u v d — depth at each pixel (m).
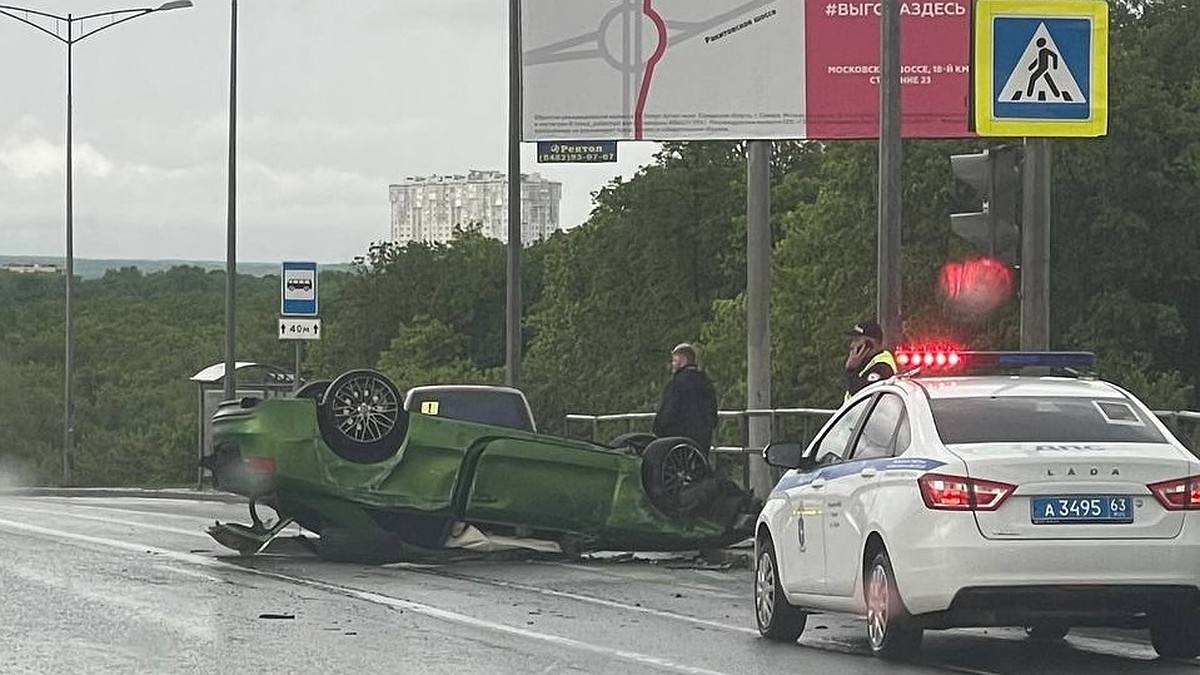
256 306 96.62
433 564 17.86
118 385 83.31
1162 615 10.83
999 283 16.09
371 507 17.47
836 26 26.95
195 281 99.12
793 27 26.92
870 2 27.02
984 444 10.87
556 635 12.57
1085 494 10.49
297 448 17.30
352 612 13.81
